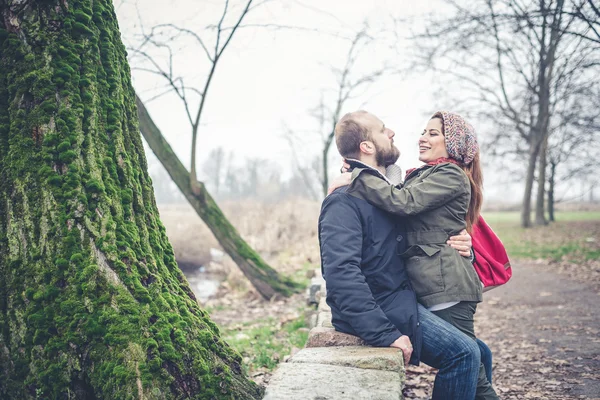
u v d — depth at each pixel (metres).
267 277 7.95
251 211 17.05
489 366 2.58
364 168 2.25
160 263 2.09
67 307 1.75
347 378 1.74
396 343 2.01
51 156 1.86
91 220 1.85
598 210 47.16
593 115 17.72
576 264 11.43
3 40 1.95
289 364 1.89
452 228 2.23
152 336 1.77
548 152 24.09
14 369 1.76
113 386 1.67
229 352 2.07
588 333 5.46
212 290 9.45
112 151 2.02
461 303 2.19
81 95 1.97
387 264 2.18
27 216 1.82
